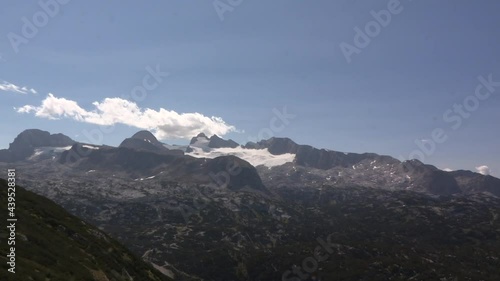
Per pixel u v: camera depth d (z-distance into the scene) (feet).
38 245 217.56
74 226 310.04
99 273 228.84
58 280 176.86
